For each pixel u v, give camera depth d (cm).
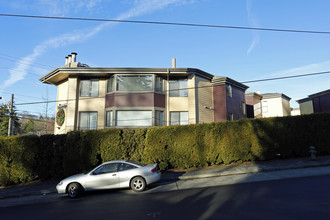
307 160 1243
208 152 1327
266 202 595
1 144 1309
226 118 2073
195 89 1986
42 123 4216
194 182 1003
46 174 1366
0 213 731
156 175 929
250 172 1118
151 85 1911
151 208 625
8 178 1295
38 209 743
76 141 1334
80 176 922
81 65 2102
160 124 1908
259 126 1344
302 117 1388
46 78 2123
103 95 1967
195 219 504
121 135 1360
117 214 594
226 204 602
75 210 680
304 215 482
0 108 3819
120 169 931
